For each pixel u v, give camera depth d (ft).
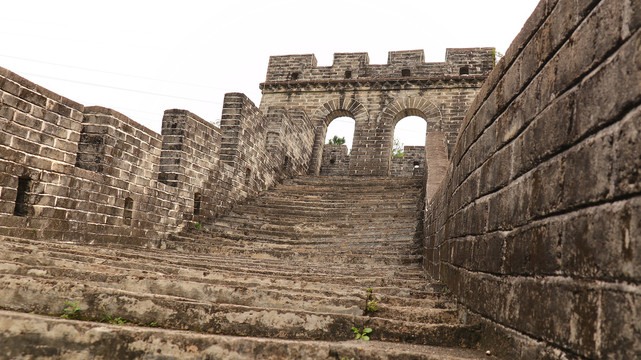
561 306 8.87
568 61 9.55
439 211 25.62
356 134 81.51
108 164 33.55
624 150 7.18
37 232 27.86
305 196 55.36
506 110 13.58
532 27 11.87
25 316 11.43
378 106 82.07
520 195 11.73
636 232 6.68
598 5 8.48
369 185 59.00
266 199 53.26
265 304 16.60
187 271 20.26
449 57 81.66
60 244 24.30
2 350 11.03
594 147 8.16
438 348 13.79
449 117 78.33
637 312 6.50
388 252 34.86
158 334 11.66
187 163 42.91
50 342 11.25
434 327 14.56
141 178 37.06
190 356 11.57
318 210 49.21
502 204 13.20
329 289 19.62
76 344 11.29
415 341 14.47
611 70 7.82
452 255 19.89
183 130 42.45
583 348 7.89
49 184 28.86
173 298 14.73
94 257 20.52
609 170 7.58
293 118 75.56
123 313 14.23
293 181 64.39
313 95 85.20
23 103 27.22
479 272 14.93
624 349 6.73
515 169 12.31
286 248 37.65
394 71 83.41
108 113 33.73
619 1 7.75
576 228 8.55
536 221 10.50
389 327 14.73
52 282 14.39
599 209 7.80
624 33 7.51
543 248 9.95
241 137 52.24
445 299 19.29
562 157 9.46
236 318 14.44
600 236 7.68
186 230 42.42
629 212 6.91
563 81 9.71
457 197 20.08
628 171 7.02
